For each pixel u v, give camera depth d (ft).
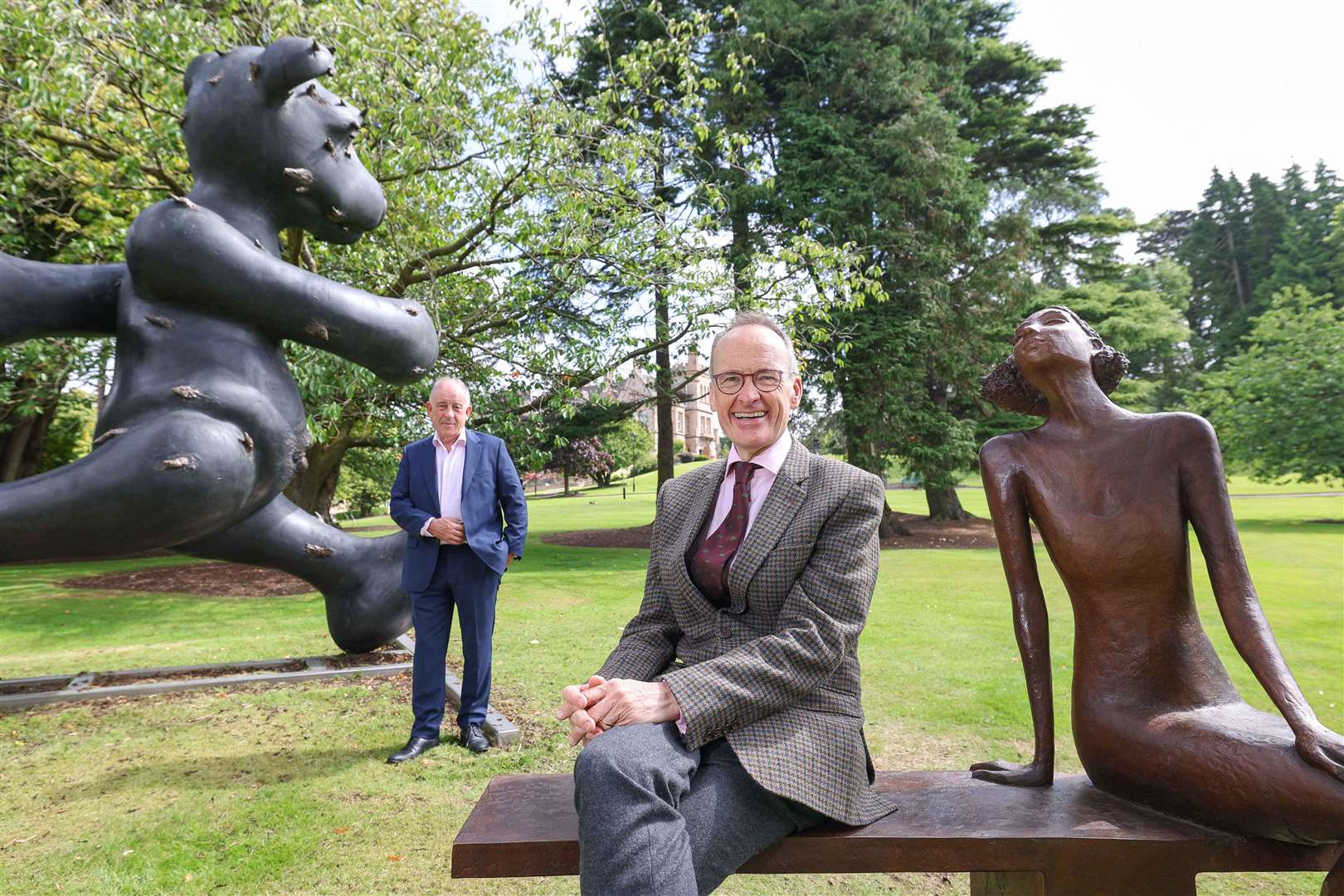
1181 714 6.01
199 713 15.14
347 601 18.52
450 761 12.37
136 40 22.26
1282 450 75.56
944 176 53.67
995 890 6.56
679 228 32.86
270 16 24.94
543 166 28.76
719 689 5.57
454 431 13.47
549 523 76.13
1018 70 71.41
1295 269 137.80
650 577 7.39
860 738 6.20
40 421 57.41
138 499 12.73
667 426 60.18
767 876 9.04
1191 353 145.79
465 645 13.23
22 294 13.83
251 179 14.10
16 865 9.07
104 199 27.68
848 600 6.12
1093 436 6.69
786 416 6.86
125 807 10.67
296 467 14.94
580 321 35.17
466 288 35.42
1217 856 5.64
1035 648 6.81
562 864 5.49
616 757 5.09
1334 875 5.31
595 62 57.88
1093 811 6.12
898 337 52.90
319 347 14.35
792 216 54.03
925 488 63.93
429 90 26.11
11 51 22.31
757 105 57.82
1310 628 22.47
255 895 8.39
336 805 10.69
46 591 32.83
